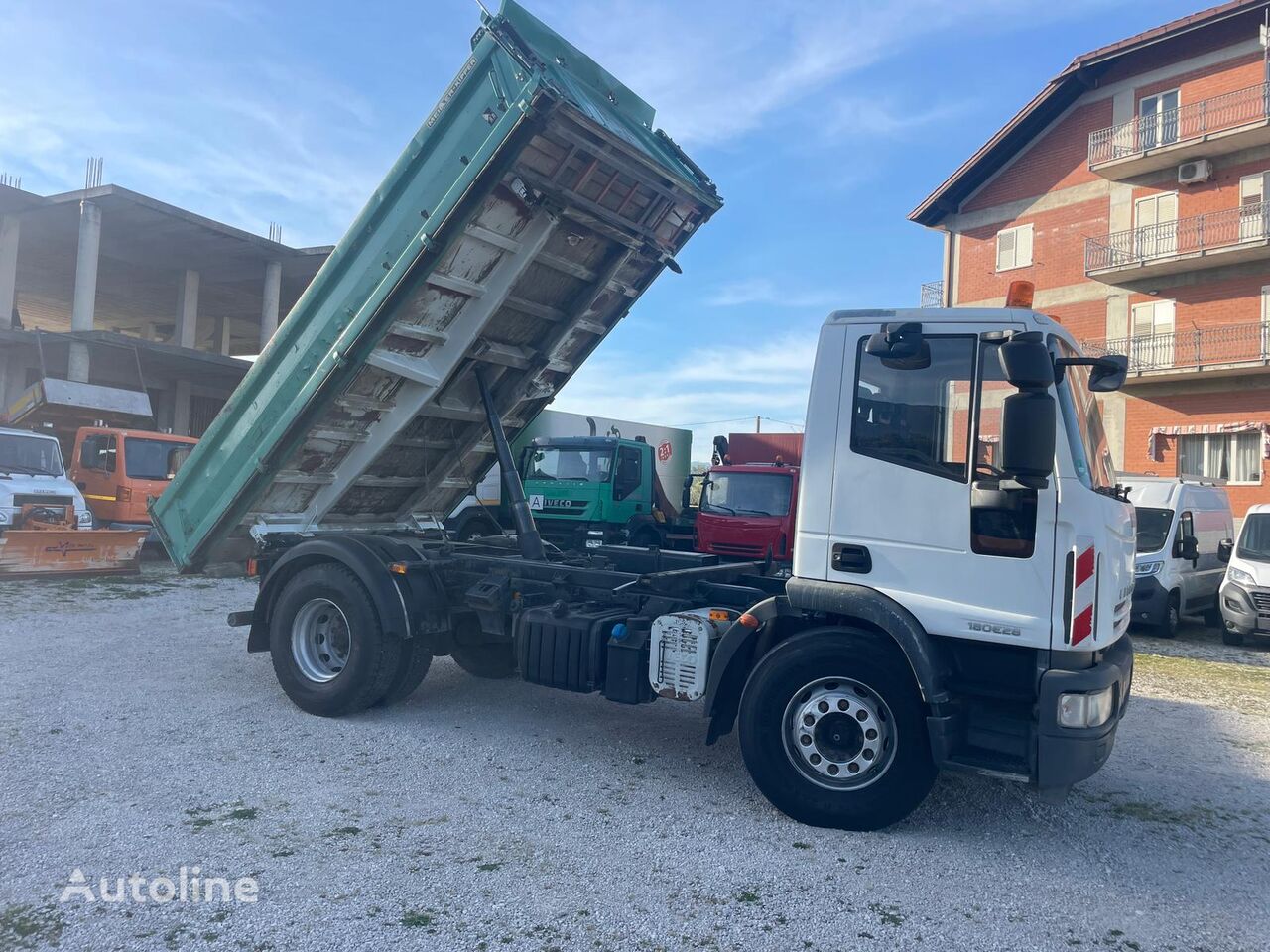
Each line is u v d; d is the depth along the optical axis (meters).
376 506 7.31
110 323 34.56
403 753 5.24
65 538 11.76
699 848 4.03
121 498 14.66
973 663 4.23
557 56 5.61
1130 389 25.06
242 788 4.49
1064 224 26.67
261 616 6.40
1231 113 22.97
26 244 23.80
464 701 6.58
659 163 5.90
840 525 4.48
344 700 5.85
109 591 11.11
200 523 6.56
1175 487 12.23
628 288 7.00
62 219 21.75
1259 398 22.95
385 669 5.88
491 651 7.06
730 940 3.19
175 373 25.28
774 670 4.44
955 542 4.22
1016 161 27.88
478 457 7.75
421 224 5.47
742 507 13.20
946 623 4.18
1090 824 4.55
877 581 4.36
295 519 6.72
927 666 4.09
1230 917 3.52
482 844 3.95
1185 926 3.44
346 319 5.75
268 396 6.11
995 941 3.26
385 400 6.29
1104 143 25.48
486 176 5.20
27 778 4.46
